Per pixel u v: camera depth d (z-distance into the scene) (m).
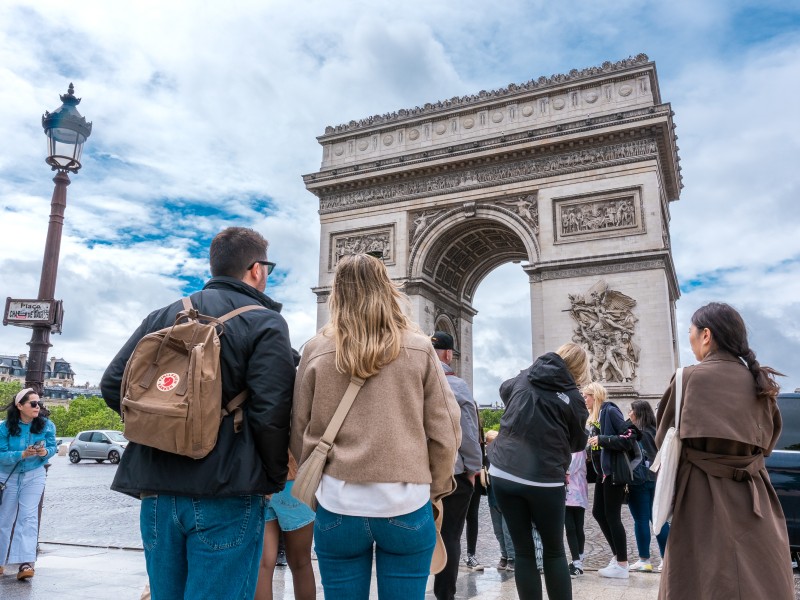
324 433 5.62
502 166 58.31
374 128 65.38
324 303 63.03
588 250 52.78
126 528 24.72
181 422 5.11
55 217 19.58
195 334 5.51
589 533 24.61
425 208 61.12
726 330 8.06
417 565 5.54
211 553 5.33
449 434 5.81
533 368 10.30
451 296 68.38
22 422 15.24
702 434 7.50
